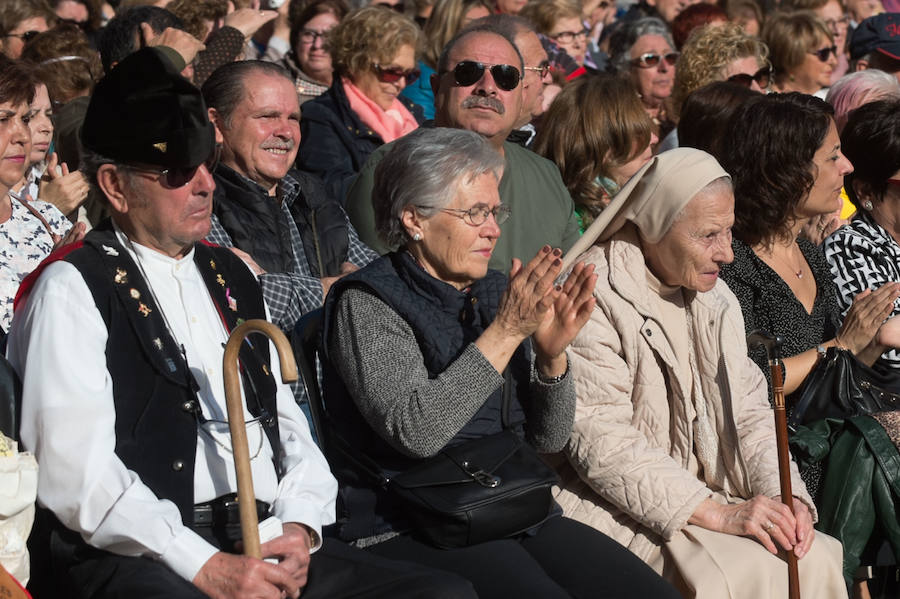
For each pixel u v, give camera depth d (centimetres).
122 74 418
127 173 420
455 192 471
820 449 589
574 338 511
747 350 589
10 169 530
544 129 749
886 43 1059
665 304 549
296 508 431
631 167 746
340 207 643
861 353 642
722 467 551
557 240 692
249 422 437
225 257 466
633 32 1074
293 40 1038
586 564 475
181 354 422
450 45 691
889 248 691
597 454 521
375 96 867
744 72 891
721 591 497
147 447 408
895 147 687
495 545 464
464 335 477
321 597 419
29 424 399
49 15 912
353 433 472
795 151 620
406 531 471
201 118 418
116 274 419
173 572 393
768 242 636
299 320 500
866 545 598
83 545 409
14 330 419
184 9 871
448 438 451
